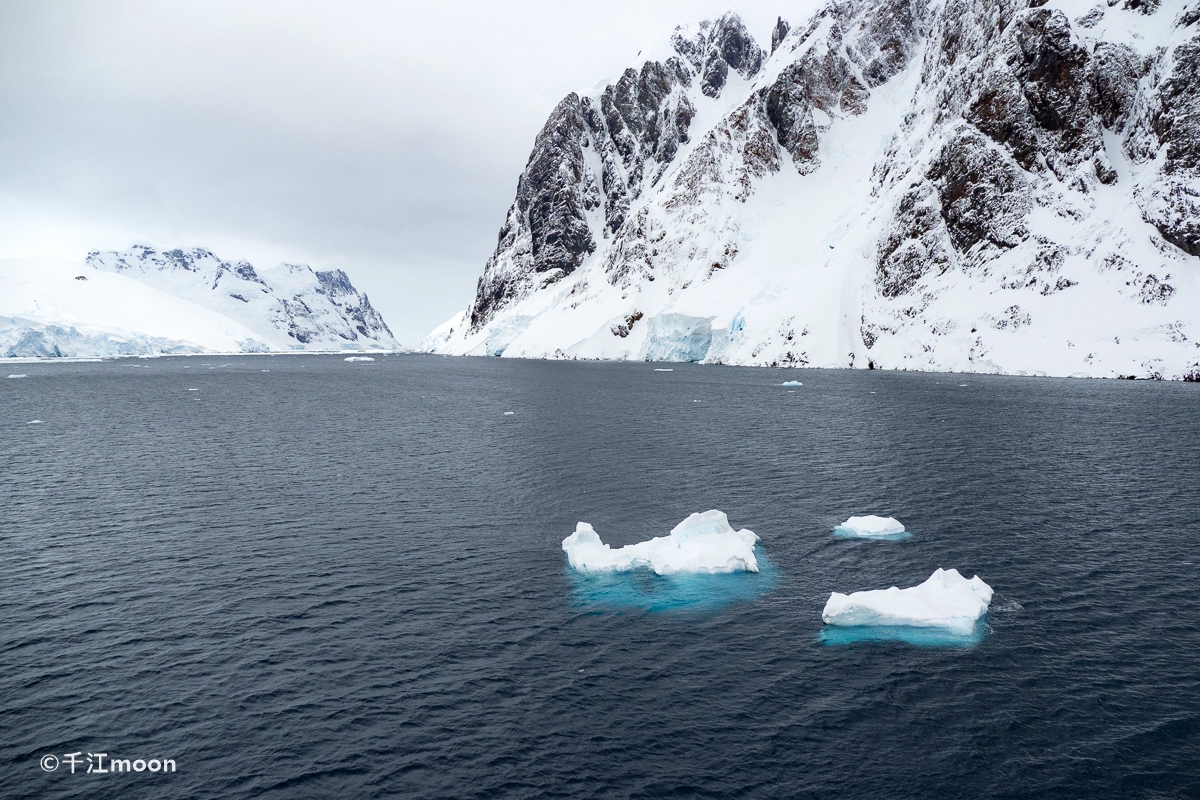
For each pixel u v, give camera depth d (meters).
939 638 18.55
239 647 18.39
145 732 14.59
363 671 17.05
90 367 183.88
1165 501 31.58
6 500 34.44
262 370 167.62
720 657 17.69
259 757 13.72
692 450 46.44
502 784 12.84
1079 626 19.12
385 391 98.19
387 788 12.78
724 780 12.94
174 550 26.50
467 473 40.12
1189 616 19.62
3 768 13.41
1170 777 12.91
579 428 57.31
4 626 19.78
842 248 138.25
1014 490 34.06
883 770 13.21
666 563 23.64
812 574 23.48
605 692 16.02
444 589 22.41
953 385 83.06
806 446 47.09
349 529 29.14
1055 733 14.30
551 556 25.64
